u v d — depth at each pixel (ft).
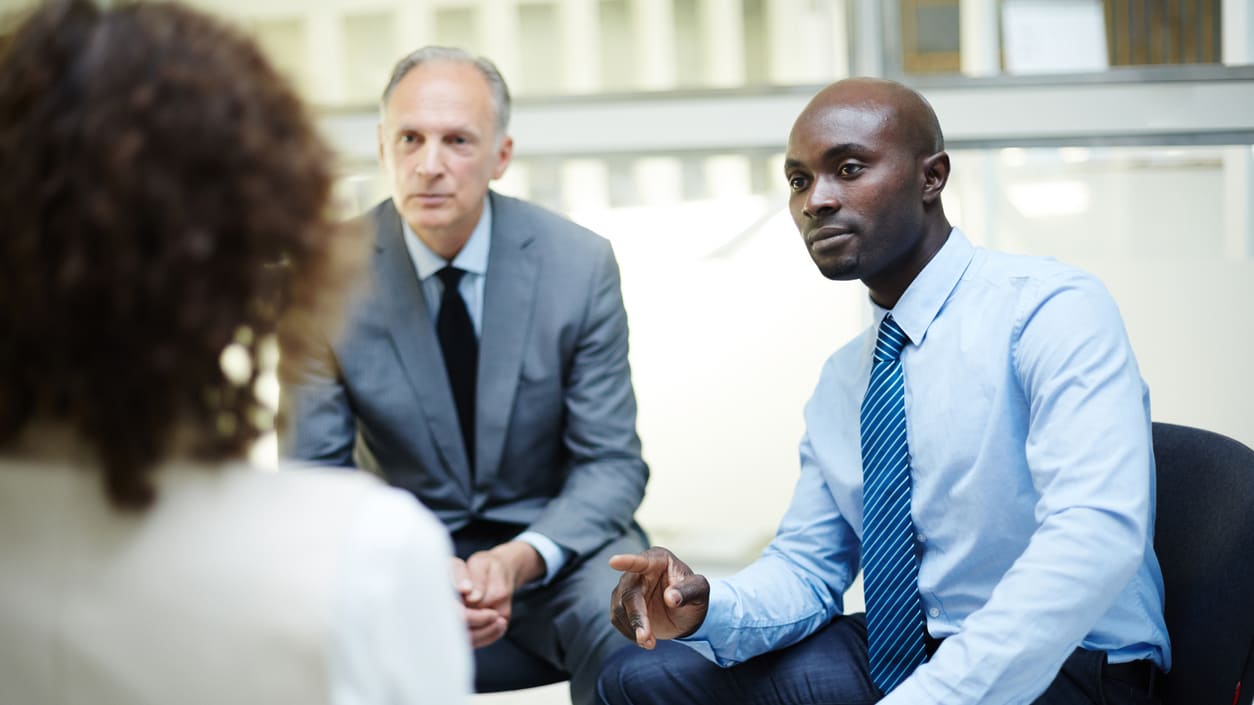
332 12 8.91
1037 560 4.16
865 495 4.99
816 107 4.87
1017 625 4.07
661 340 9.13
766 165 8.84
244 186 2.24
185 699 2.15
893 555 4.92
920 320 4.90
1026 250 8.72
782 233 8.87
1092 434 4.30
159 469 2.28
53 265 2.15
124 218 2.13
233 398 2.33
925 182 4.88
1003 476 4.65
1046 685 4.17
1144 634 4.57
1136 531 4.19
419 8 8.89
